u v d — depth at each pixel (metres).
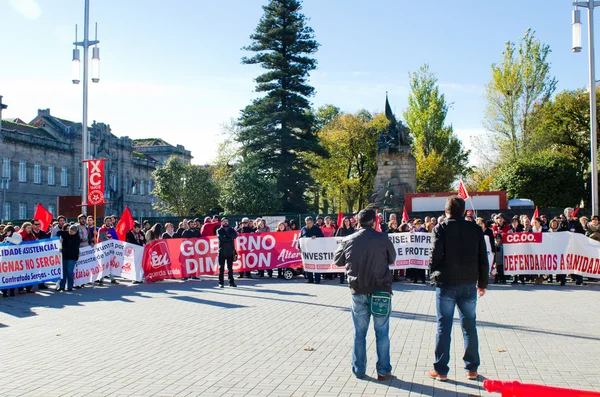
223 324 11.38
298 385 7.04
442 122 71.81
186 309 13.48
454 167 74.69
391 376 7.41
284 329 10.79
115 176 97.25
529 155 51.16
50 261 17.91
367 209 7.66
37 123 86.62
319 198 82.69
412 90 71.88
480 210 38.03
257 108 54.28
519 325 10.96
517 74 52.38
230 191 53.62
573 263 18.19
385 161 44.91
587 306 13.45
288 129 53.94
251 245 20.81
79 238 18.38
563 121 54.50
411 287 17.92
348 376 7.46
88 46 24.34
